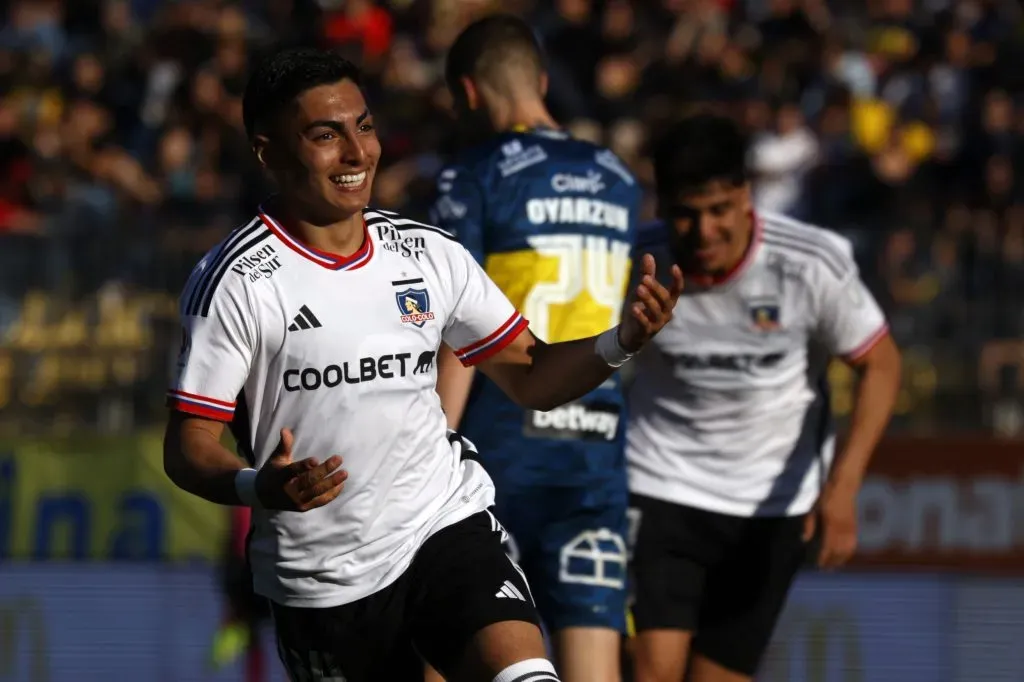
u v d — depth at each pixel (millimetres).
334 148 11898
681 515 17969
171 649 27312
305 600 12641
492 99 17344
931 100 40844
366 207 12750
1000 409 28984
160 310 29125
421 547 12602
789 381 17734
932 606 26984
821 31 41719
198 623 27328
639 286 11922
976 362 29109
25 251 29141
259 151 12172
